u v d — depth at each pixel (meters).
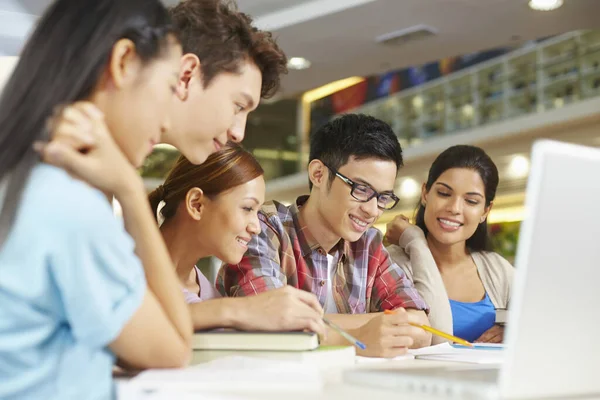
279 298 1.26
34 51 0.89
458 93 10.84
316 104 12.67
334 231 1.93
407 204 11.27
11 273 0.78
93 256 0.82
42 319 0.82
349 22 4.66
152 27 0.95
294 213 1.99
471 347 1.52
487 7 4.44
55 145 0.85
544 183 0.71
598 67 8.68
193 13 1.37
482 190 2.31
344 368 1.05
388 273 2.04
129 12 0.93
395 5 4.38
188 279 1.65
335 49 5.18
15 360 0.81
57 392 0.81
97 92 0.93
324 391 0.81
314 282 1.95
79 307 0.81
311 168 1.96
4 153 0.82
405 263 2.29
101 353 0.85
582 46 8.88
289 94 6.32
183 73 1.33
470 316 2.31
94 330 0.82
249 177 1.60
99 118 0.89
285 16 4.70
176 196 1.61
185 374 0.89
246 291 1.75
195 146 1.41
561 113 8.81
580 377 0.74
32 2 4.77
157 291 0.98
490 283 2.39
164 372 0.91
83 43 0.90
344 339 1.48
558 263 0.72
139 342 0.89
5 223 0.78
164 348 0.92
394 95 12.60
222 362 1.03
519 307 0.70
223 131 1.42
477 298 2.38
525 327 0.71
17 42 4.88
